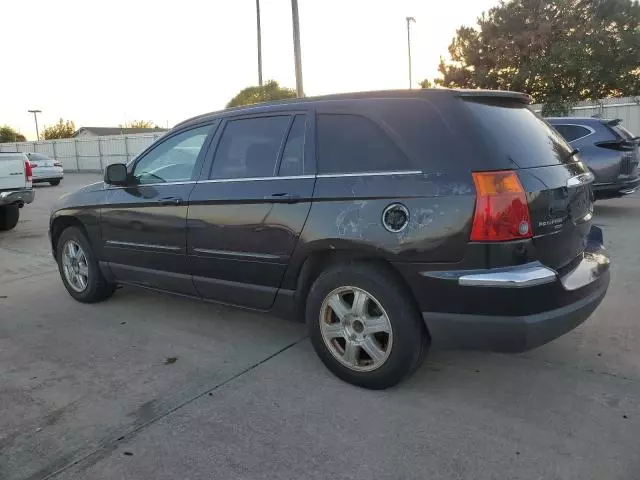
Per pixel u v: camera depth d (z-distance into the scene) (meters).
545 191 3.10
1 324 5.04
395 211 3.18
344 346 3.61
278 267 3.76
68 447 3.01
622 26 22.91
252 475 2.72
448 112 3.19
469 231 2.98
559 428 3.04
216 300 4.34
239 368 3.94
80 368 4.03
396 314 3.27
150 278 4.77
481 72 25.44
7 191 9.97
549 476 2.63
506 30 25.12
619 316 4.70
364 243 3.28
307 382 3.68
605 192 9.52
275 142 3.86
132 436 3.10
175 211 4.36
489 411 3.24
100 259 5.22
